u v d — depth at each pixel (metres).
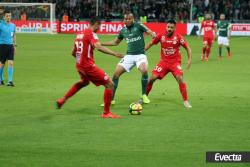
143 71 15.95
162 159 10.03
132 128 12.62
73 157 10.16
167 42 15.70
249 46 42.19
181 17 57.16
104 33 53.84
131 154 10.36
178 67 15.81
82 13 59.06
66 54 33.84
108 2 59.47
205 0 57.88
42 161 9.90
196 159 10.03
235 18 56.88
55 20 56.59
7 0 61.38
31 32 54.97
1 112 14.57
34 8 54.75
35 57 31.80
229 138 11.66
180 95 17.88
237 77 22.95
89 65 13.77
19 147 10.84
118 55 13.30
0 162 9.81
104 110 13.95
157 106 15.73
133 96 17.67
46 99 16.83
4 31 19.47
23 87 19.52
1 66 19.86
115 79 15.97
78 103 16.09
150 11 58.44
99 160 9.97
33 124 13.02
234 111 14.93
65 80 21.67
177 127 12.76
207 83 20.98
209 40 30.91
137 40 15.95
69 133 12.06
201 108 15.38
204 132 12.24
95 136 11.78
